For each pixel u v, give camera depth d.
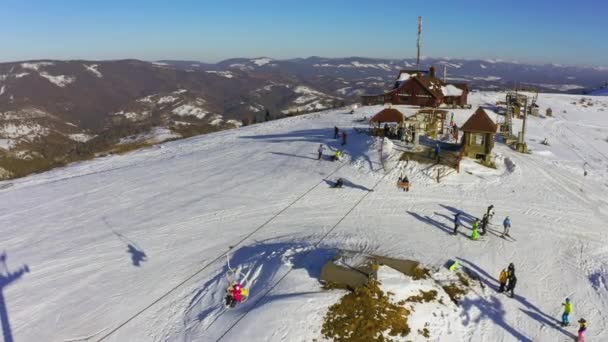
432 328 18.39
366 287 19.08
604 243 26.73
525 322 19.77
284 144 48.50
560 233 27.70
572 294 21.86
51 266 25.02
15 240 28.69
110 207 33.44
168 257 25.12
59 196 37.03
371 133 45.34
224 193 34.47
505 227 26.77
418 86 71.06
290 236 26.61
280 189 34.44
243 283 21.42
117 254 25.86
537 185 34.78
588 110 81.62
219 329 18.27
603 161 44.25
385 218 28.92
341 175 36.31
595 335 19.20
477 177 35.06
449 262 23.48
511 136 47.34
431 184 33.91
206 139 58.59
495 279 22.50
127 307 20.89
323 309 18.12
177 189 36.38
